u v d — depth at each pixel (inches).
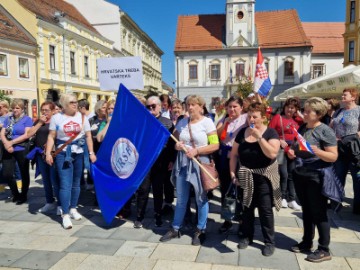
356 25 983.0
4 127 235.3
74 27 1027.3
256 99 194.1
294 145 151.0
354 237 171.3
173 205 229.0
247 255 151.3
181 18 1603.1
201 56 1487.5
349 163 210.1
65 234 177.3
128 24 1504.7
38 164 220.2
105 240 169.2
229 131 189.0
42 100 868.6
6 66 748.0
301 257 148.9
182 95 1508.4
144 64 1781.5
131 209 223.1
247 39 1462.8
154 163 186.2
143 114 177.0
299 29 1494.8
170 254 152.8
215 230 182.7
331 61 1630.2
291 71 1466.5
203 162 165.6
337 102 270.2
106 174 191.5
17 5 842.8
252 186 147.0
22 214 211.5
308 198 144.7
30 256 151.4
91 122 250.7
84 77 1092.5
